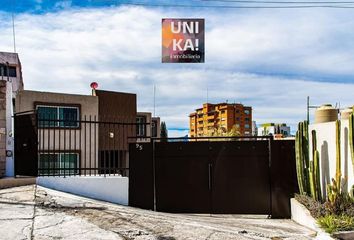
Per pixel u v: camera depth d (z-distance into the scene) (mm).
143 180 10047
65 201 8188
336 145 8172
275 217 9734
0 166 9500
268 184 9914
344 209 7488
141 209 9625
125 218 7273
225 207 9945
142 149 10148
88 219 6938
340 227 6672
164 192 10031
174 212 9977
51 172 11602
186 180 10055
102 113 23359
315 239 6477
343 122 8414
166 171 10086
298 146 9508
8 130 9766
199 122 129875
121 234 6168
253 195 9922
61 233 6020
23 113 10164
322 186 9352
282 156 9953
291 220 9297
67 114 18828
